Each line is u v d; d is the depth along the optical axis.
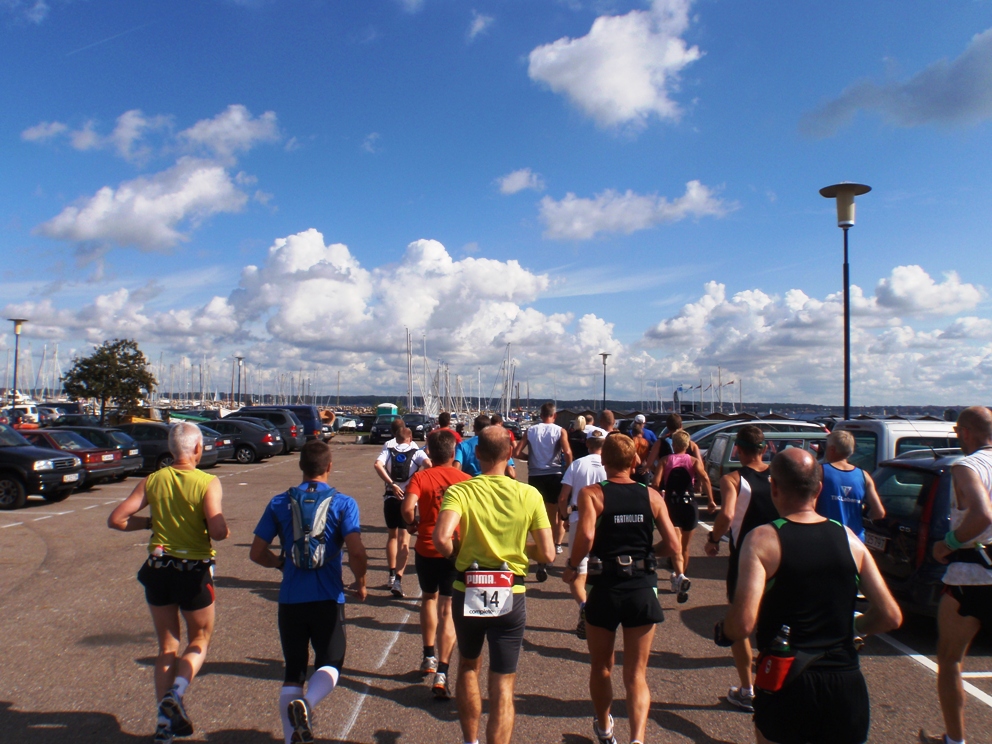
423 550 4.85
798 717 2.58
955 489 3.70
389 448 7.26
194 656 3.92
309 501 3.83
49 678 4.90
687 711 4.44
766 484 4.52
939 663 3.75
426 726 4.20
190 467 4.08
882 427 8.89
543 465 8.77
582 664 5.27
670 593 7.42
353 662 5.26
